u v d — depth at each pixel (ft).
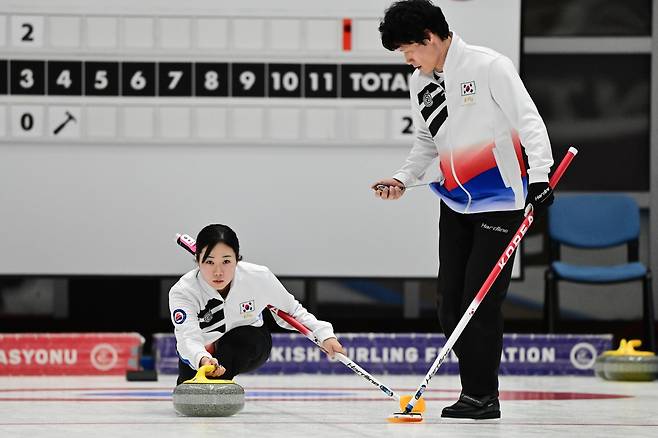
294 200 87.61
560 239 88.48
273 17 86.94
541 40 94.43
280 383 70.44
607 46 94.32
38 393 60.03
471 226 42.65
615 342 94.07
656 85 94.27
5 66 86.43
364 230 87.71
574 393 61.11
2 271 86.89
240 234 87.45
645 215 94.22
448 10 87.61
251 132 87.10
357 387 66.18
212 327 45.83
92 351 80.53
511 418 43.21
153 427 39.09
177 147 87.15
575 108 94.32
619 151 94.32
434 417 43.01
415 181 45.73
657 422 42.27
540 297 93.66
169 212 87.35
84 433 36.94
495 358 41.86
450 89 41.68
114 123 86.84
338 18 87.10
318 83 87.20
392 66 87.40
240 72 86.99
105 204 87.20
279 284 45.98
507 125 41.50
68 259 87.15
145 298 92.43
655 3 94.32
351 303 92.94
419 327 93.15
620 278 83.51
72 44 86.63
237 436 35.76
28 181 86.89
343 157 87.61
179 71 86.84
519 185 41.57
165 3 86.69
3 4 86.38
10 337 79.82
